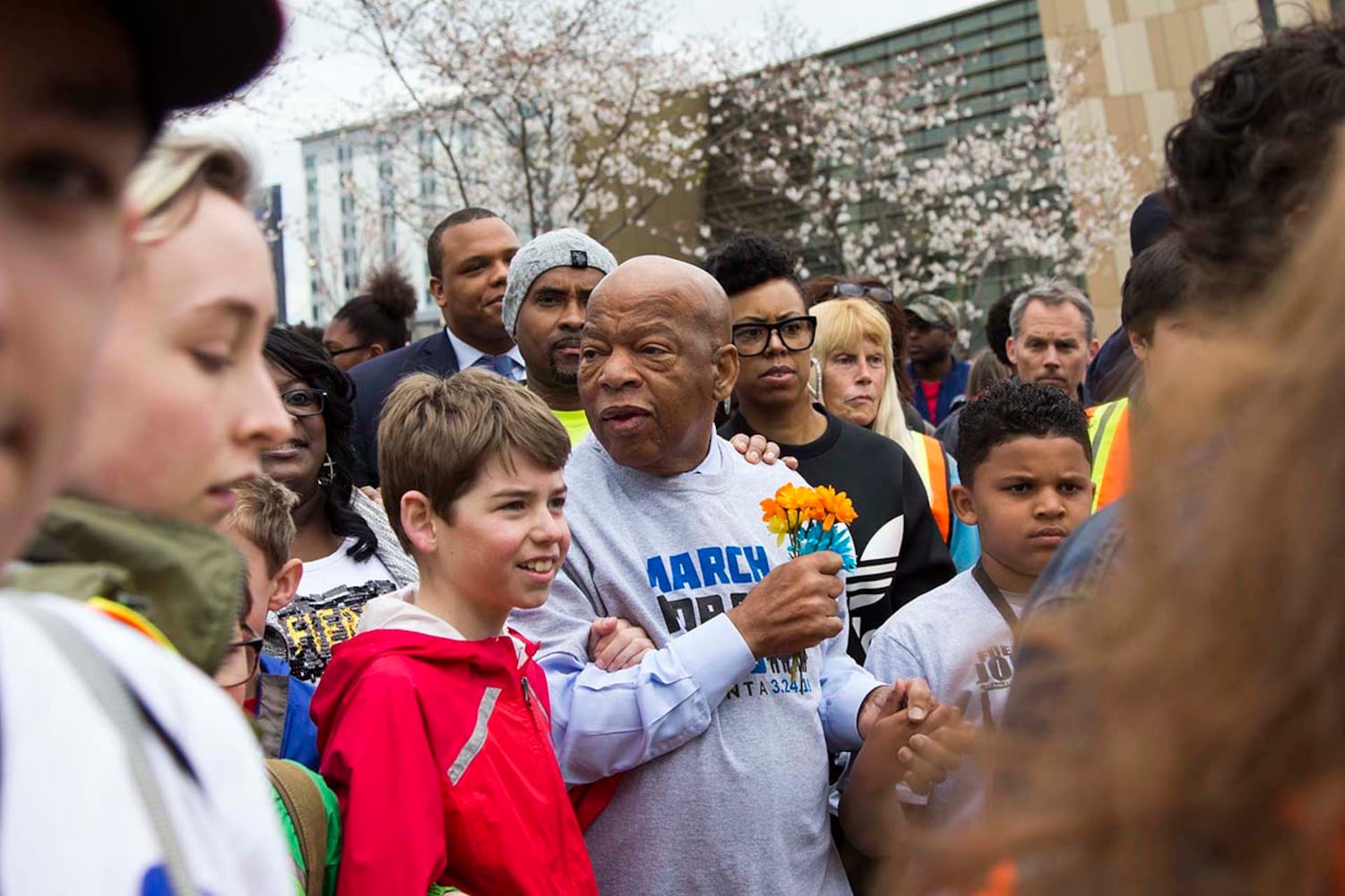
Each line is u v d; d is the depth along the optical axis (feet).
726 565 7.72
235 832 2.49
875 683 7.95
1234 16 55.26
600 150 50.57
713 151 55.06
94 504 2.90
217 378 3.11
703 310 7.82
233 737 2.58
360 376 13.37
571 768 7.15
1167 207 4.11
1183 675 1.91
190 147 3.03
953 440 14.57
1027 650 2.36
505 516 6.62
